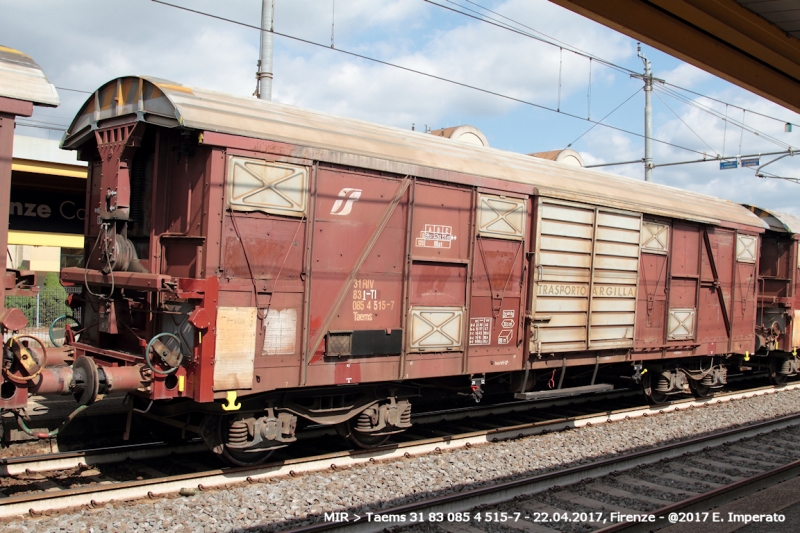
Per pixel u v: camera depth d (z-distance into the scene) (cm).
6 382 647
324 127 823
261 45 1497
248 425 765
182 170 734
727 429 1177
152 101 717
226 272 709
